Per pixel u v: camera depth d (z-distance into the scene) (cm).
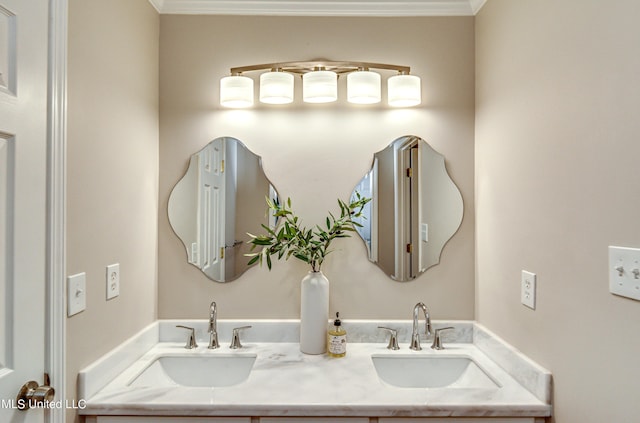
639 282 87
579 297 106
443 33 178
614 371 94
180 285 177
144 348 160
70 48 113
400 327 175
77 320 117
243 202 178
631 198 89
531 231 130
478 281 173
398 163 178
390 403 122
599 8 99
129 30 149
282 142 179
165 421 123
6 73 91
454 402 122
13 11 92
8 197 91
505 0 148
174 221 177
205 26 178
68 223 112
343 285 177
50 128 104
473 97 178
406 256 178
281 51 178
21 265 95
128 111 148
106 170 133
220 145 178
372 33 178
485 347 161
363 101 173
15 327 93
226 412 121
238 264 177
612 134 95
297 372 144
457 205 178
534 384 125
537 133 126
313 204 178
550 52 119
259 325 175
